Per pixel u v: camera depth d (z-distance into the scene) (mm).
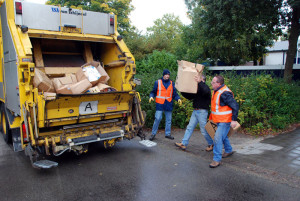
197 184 3715
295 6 7883
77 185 3703
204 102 4902
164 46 15062
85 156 4988
